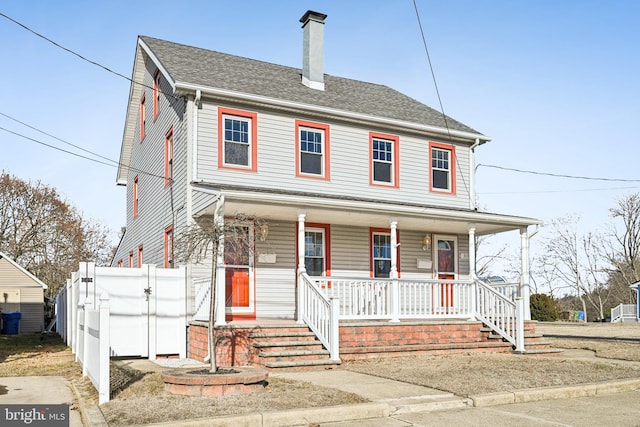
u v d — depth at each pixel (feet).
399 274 57.36
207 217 47.21
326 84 63.62
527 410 25.88
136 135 71.26
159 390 28.19
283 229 51.60
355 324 42.39
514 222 54.24
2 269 96.58
